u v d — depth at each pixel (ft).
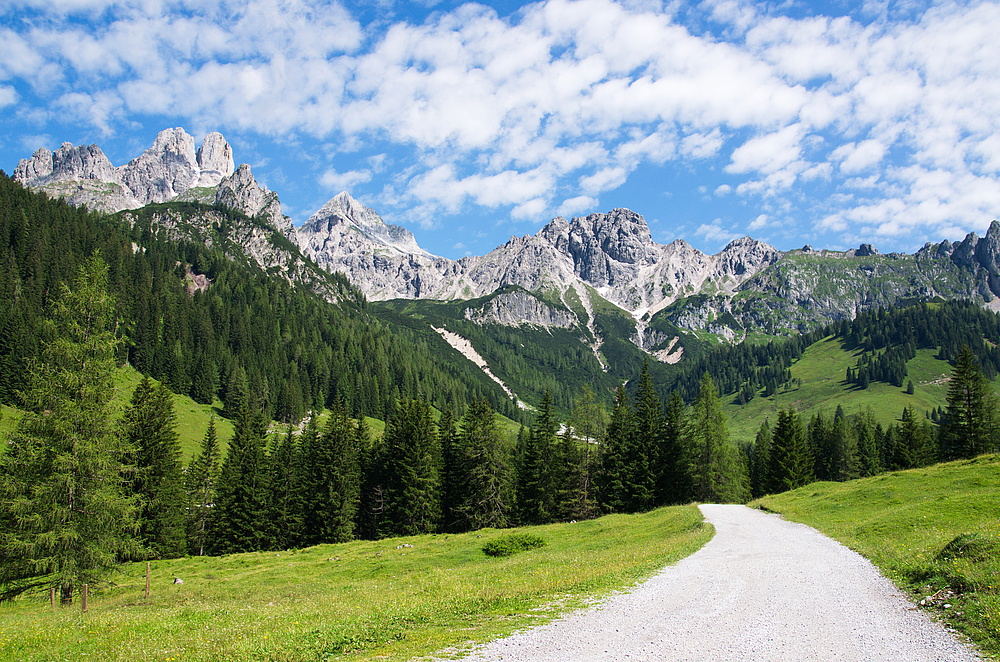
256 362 638.94
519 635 48.06
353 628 55.11
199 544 255.70
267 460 268.82
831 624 49.83
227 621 70.90
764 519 165.68
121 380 122.72
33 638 62.49
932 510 122.83
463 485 258.57
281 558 188.55
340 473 262.67
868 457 381.60
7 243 569.64
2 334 383.86
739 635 46.62
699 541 119.24
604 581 74.33
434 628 52.85
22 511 106.32
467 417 262.67
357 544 211.61
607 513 256.73
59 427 109.70
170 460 230.07
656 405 265.75
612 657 40.86
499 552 146.30
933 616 51.42
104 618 80.33
